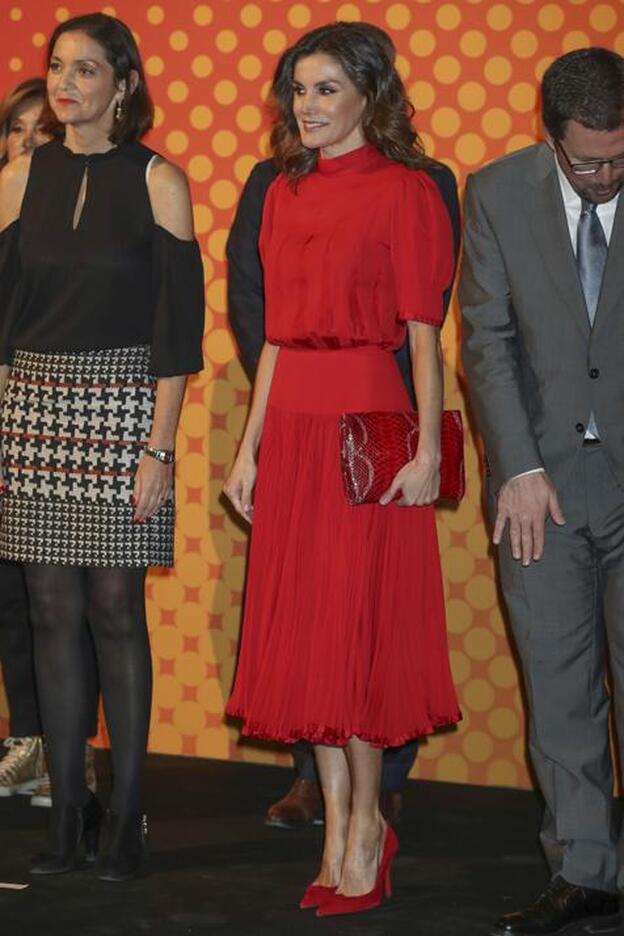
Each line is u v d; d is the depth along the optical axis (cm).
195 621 674
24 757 614
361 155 474
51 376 499
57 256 495
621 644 453
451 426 484
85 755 520
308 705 466
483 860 536
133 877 508
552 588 454
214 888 502
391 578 472
